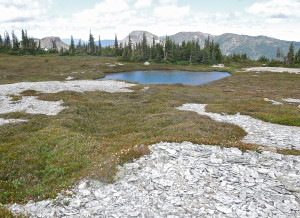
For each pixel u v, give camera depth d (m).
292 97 50.44
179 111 30.41
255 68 117.69
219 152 13.57
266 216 7.80
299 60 149.50
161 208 8.54
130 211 8.47
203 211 8.23
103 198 9.45
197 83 79.19
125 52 147.50
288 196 8.97
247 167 11.55
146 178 10.75
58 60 120.81
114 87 54.88
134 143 16.34
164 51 153.50
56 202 9.23
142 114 29.92
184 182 10.27
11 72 74.94
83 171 11.98
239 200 8.79
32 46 169.88
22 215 8.38
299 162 12.16
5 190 10.69
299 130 21.20
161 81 82.50
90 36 186.88
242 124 23.84
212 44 169.62
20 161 14.33
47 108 31.80
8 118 26.55
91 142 17.48
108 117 28.56
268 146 15.33
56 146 16.80
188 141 15.46
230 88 65.62
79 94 43.78
